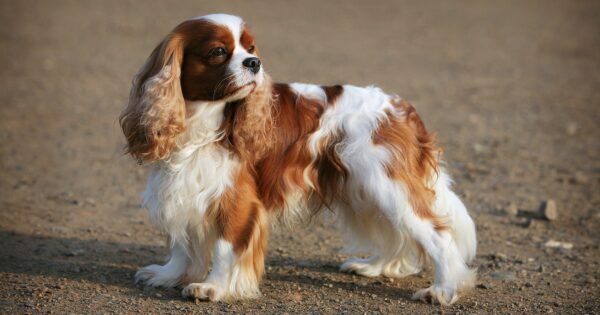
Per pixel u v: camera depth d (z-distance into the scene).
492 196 11.17
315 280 7.55
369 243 7.50
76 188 11.18
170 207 6.58
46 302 6.67
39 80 20.17
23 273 7.43
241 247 6.61
